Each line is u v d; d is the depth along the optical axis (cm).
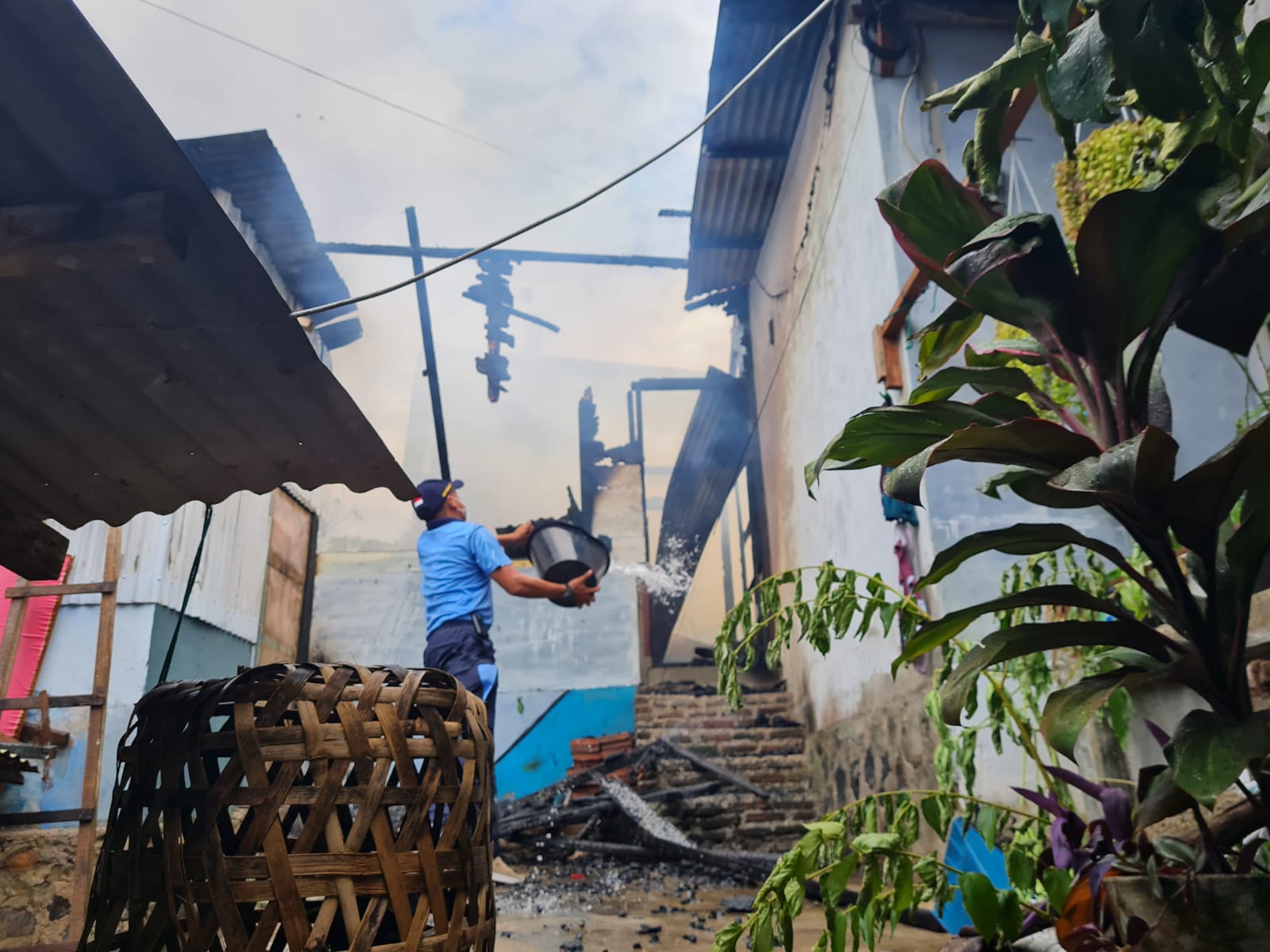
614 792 564
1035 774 279
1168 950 102
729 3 534
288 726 95
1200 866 116
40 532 188
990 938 127
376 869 93
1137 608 191
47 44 82
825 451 128
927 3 440
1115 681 116
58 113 91
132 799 100
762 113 654
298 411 165
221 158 545
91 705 276
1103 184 250
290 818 98
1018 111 338
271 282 123
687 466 1132
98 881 102
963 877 129
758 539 886
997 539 120
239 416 166
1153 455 95
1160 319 111
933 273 131
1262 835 134
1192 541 105
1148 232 104
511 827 548
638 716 723
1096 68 100
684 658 1310
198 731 95
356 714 97
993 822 146
